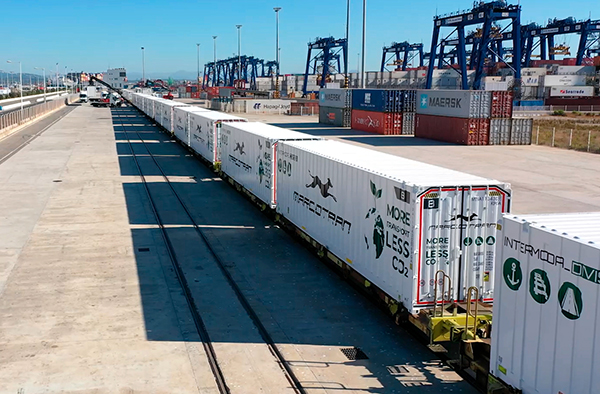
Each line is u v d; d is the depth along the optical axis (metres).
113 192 26.97
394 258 11.35
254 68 168.62
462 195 10.66
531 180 30.22
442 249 10.72
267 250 17.83
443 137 50.78
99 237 19.03
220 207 24.02
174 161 38.00
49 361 10.35
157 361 10.47
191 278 15.15
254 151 22.17
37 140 51.53
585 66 98.62
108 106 124.69
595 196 25.92
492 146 46.81
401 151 42.72
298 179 17.30
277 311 13.02
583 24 99.44
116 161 37.62
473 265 10.92
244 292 14.20
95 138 53.59
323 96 72.12
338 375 10.05
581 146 45.62
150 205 24.17
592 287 6.59
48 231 19.69
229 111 98.25
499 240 8.39
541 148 45.56
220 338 11.53
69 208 23.34
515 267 7.99
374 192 12.17
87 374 9.91
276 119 81.56
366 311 13.10
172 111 50.00
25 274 15.20
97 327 11.91
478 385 9.51
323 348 11.14
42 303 13.18
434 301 10.37
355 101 63.31
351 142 49.62
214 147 30.50
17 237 18.84
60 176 31.31
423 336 11.67
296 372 10.13
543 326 7.43
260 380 9.84
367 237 12.60
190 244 18.38
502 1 71.12
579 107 92.69
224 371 10.13
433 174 12.02
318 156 15.45
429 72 79.25
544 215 8.34
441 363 10.58
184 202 24.94
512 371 8.11
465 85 76.06
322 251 15.66
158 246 18.08
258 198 21.91
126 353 10.75
